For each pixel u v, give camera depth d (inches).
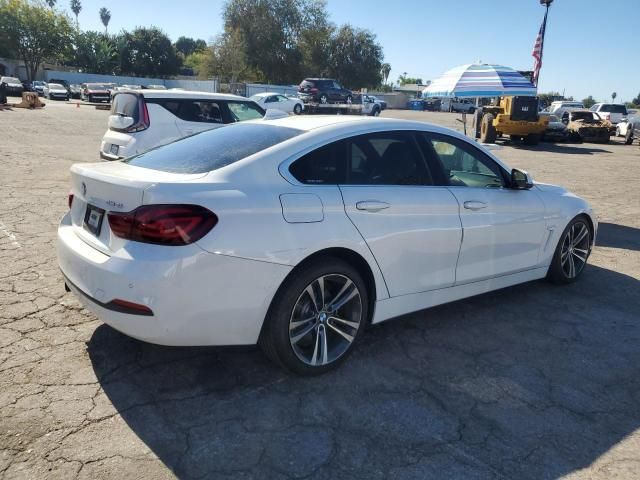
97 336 141.5
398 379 128.6
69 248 120.8
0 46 2322.8
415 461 100.0
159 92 331.6
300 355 124.1
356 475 95.8
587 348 149.9
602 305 183.5
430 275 147.4
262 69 2171.5
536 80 615.5
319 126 135.5
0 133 647.8
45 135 660.1
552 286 201.3
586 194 421.7
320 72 2240.4
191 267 104.5
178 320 106.1
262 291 113.7
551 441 107.8
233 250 108.5
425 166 149.9
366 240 129.0
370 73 2267.5
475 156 165.9
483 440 107.0
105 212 115.0
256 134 136.6
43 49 2411.4
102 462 95.3
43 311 154.3
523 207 172.2
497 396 123.2
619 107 1242.0
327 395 120.3
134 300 103.9
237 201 111.0
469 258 156.9
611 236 285.4
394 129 145.9
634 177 527.8
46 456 96.0
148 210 105.5
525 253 177.3
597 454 104.4
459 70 389.7
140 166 130.3
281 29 2142.0
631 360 143.9
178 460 97.0
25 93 1208.2
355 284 129.9
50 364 126.8
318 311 125.9
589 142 1023.6
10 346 133.9
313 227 119.7
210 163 122.6
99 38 2896.2
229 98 362.3
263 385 123.1
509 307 178.5
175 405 113.8
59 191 325.7
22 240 220.2
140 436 103.1
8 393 114.1
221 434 105.0
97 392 116.8
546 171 557.0
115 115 335.3
